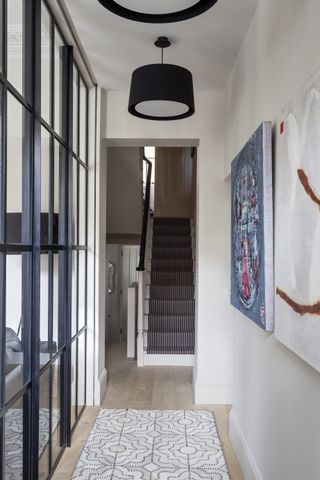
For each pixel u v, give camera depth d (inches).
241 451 114.7
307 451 65.2
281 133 78.0
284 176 74.7
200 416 152.0
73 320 137.6
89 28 117.9
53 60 109.5
